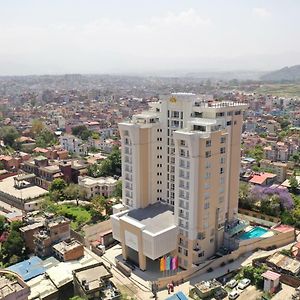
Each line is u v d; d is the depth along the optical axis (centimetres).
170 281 11012
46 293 10306
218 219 12394
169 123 12962
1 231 14825
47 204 17325
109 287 10000
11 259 12681
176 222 12019
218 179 12044
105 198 17825
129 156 13200
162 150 13338
